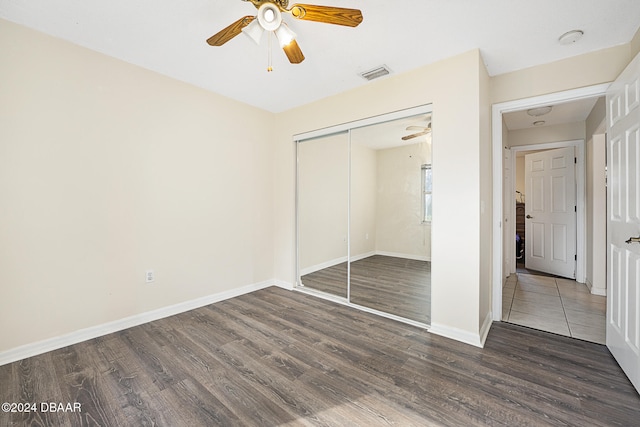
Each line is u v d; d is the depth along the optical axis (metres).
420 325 2.64
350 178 3.24
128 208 2.58
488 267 2.70
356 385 1.78
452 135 2.39
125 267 2.57
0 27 1.96
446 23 1.96
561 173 4.33
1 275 1.99
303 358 2.09
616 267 2.02
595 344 2.29
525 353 2.16
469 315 2.33
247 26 1.67
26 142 2.07
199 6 1.82
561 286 3.87
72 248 2.28
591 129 3.59
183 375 1.88
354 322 2.73
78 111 2.29
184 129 2.94
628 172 1.82
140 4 1.80
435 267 2.50
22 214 2.06
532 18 1.89
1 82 1.97
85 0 1.77
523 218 5.94
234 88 3.09
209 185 3.17
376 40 2.16
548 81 2.48
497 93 2.71
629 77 1.80
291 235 3.75
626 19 1.89
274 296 3.48
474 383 1.80
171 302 2.88
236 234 3.46
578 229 4.05
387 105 2.79
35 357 2.09
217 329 2.57
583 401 1.63
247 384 1.79
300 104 3.55
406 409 1.58
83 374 1.89
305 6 1.53
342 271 3.35
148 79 2.67
